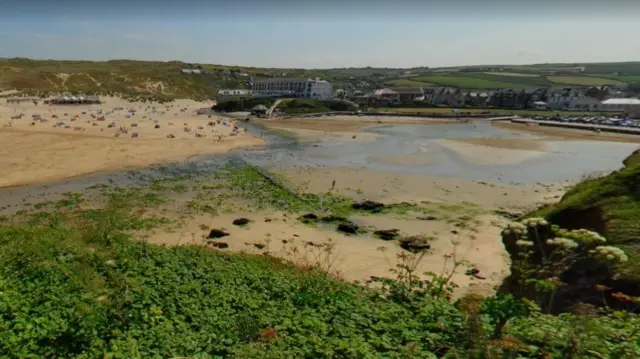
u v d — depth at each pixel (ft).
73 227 68.08
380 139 228.22
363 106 442.91
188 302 33.17
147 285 36.70
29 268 38.01
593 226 46.91
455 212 96.63
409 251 72.64
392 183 124.77
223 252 59.52
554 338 21.12
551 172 144.25
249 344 25.13
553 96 459.73
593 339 20.52
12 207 94.53
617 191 48.19
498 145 203.10
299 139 226.17
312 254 69.97
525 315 23.03
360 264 65.98
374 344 23.71
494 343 20.59
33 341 24.44
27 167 129.70
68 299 30.86
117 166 140.15
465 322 23.15
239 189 115.75
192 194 109.40
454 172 142.41
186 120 293.84
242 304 33.50
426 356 21.39
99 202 99.81
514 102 460.55
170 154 166.61
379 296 33.78
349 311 29.40
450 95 499.92
